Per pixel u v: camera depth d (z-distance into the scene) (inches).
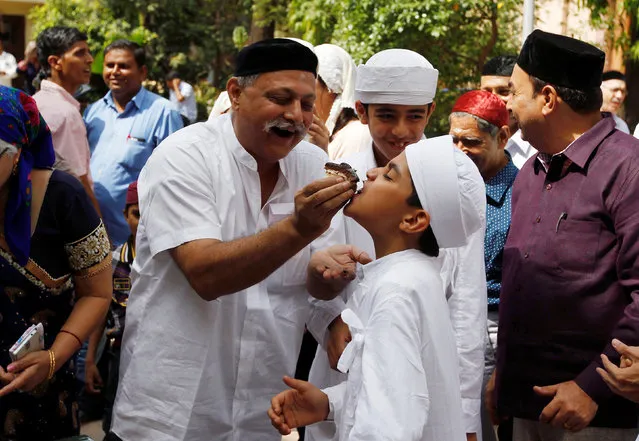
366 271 110.9
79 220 127.4
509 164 173.5
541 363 134.0
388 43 358.3
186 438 123.1
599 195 128.6
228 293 116.5
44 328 129.6
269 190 129.2
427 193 106.4
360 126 196.7
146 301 124.8
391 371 98.3
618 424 131.0
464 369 132.9
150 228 121.5
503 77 224.8
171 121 272.2
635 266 124.6
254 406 128.8
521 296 136.0
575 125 132.9
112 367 185.2
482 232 135.9
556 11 474.9
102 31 574.2
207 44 617.9
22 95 121.5
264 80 118.8
